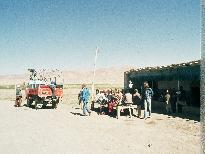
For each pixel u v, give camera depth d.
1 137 11.77
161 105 23.20
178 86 20.44
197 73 17.95
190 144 9.88
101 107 20.02
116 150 9.11
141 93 25.72
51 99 24.72
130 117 17.53
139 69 25.89
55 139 11.09
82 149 9.30
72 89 76.69
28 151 9.15
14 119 17.75
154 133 12.20
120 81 194.50
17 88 28.30
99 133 12.34
